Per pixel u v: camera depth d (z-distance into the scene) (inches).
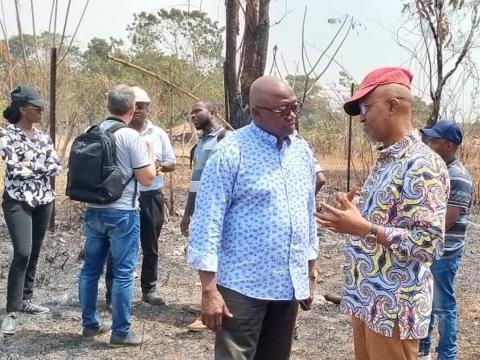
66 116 456.8
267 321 126.5
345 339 205.2
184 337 200.8
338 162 550.3
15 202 193.3
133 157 179.8
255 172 115.9
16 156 191.8
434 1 284.7
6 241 317.4
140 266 286.0
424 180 104.8
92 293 193.6
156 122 423.5
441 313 166.9
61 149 448.5
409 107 111.0
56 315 217.3
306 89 239.3
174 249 316.5
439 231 104.3
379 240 106.5
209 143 201.8
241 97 218.4
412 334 108.3
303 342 201.6
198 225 115.1
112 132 180.5
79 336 198.5
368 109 112.0
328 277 277.4
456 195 158.2
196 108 202.8
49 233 331.9
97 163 175.3
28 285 216.1
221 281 117.5
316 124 567.8
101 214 182.4
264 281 116.7
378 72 112.1
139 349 189.3
